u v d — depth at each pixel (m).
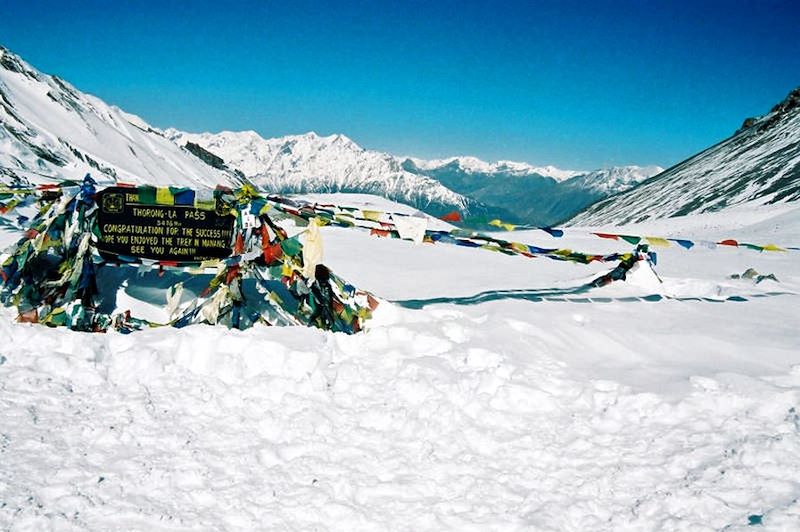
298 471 4.09
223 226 6.74
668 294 9.07
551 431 4.70
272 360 5.38
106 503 3.62
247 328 6.21
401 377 5.32
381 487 3.95
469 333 6.45
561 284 9.80
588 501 3.85
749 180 109.19
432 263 12.63
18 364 5.14
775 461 4.15
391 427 4.68
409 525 3.64
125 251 6.67
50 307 6.27
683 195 124.31
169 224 6.70
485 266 12.68
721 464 4.18
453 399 5.01
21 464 3.87
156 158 124.62
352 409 4.88
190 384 5.07
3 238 10.41
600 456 4.38
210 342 5.57
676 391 5.25
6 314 6.21
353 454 4.31
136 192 6.66
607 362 6.09
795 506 3.67
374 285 9.73
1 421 4.30
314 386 5.11
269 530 3.54
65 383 4.93
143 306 6.98
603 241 30.19
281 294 7.24
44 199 6.82
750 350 6.37
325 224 6.84
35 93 97.88
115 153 100.31
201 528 3.50
